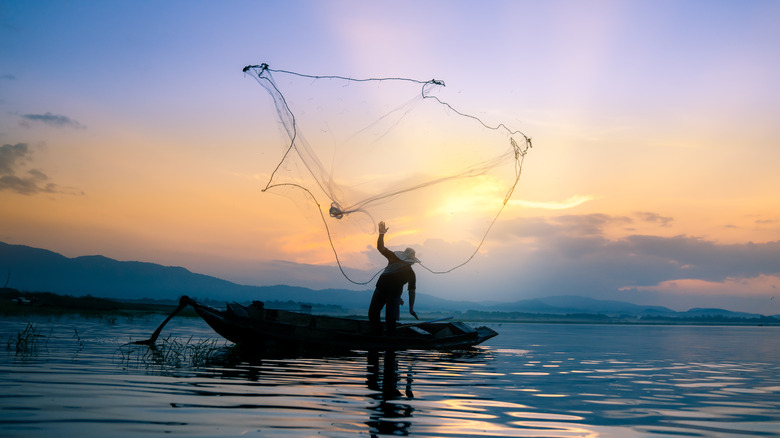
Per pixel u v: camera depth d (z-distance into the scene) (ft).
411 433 15.49
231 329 42.78
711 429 17.69
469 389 25.12
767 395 25.84
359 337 46.09
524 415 18.97
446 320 55.52
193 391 21.45
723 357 52.21
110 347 38.52
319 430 15.44
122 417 16.11
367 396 21.94
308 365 33.63
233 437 14.28
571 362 42.45
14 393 19.27
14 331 49.67
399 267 47.75
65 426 14.73
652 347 68.28
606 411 20.39
